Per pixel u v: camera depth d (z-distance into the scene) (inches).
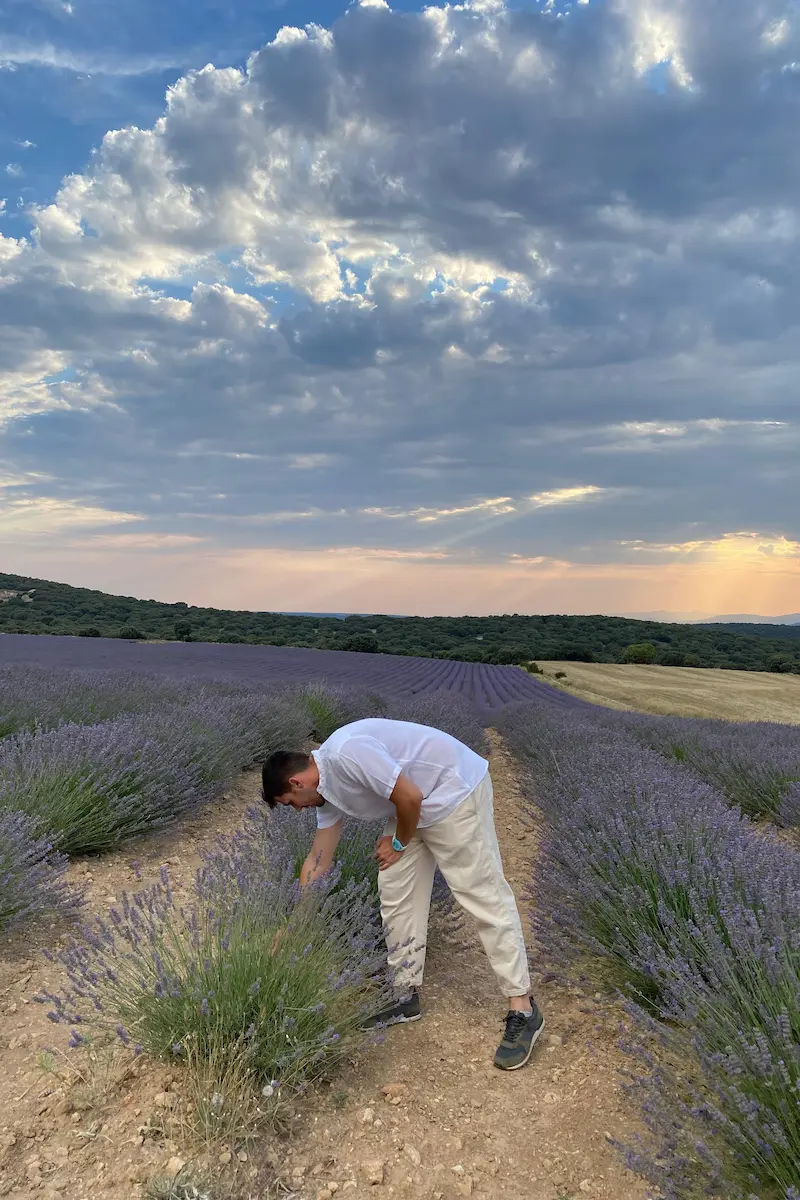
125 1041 101.3
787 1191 64.6
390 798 110.9
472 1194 85.0
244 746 310.2
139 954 109.7
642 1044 114.5
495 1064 111.6
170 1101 95.7
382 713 490.0
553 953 135.9
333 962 112.0
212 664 1107.3
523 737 427.2
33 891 150.9
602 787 196.1
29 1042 112.1
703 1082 93.9
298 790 116.6
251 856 145.3
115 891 178.7
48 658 1043.3
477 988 139.3
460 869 116.9
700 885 130.9
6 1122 93.6
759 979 94.2
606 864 151.6
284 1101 96.4
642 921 128.6
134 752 229.6
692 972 106.7
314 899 117.2
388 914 122.4
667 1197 78.0
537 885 167.0
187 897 173.2
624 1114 98.8
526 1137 95.5
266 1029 99.8
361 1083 105.6
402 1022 123.8
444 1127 97.0
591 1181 87.3
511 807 307.9
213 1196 81.5
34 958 141.6
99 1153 88.0
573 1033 122.3
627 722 485.1
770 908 108.5
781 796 270.2
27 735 237.0
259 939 107.3
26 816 187.3
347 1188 85.0
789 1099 78.7
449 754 117.4
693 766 341.1
